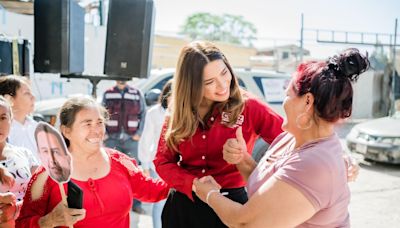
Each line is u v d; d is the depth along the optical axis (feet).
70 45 14.44
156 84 21.16
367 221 16.01
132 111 16.71
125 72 14.58
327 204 4.52
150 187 7.14
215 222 6.59
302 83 4.72
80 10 15.49
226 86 6.27
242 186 6.91
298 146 5.03
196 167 6.82
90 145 6.18
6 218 6.27
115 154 6.91
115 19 14.43
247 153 6.29
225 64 6.31
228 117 6.52
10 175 6.76
